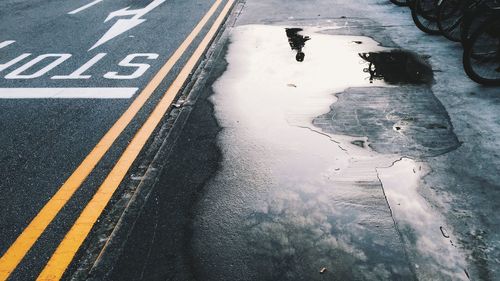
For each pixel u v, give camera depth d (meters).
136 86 4.83
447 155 3.03
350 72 4.68
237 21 7.24
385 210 2.55
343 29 6.26
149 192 2.94
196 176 3.08
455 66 4.59
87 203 2.90
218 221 2.59
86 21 7.95
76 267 2.36
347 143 3.30
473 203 2.54
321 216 2.56
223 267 2.24
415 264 2.15
